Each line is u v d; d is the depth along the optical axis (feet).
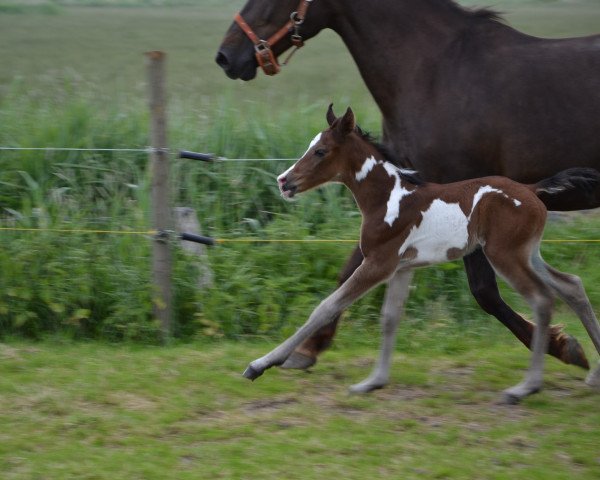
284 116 40.11
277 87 62.23
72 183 35.19
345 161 23.21
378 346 28.94
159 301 28.99
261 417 22.80
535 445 21.09
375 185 23.12
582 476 19.51
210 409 23.29
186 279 30.04
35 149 33.42
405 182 23.21
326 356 27.61
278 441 21.21
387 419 22.65
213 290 29.94
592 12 106.83
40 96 44.09
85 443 21.21
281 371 26.07
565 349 25.21
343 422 22.30
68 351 27.76
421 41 26.22
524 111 25.12
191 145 36.88
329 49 84.02
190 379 25.25
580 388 25.08
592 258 34.60
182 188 35.19
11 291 29.17
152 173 28.66
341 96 54.49
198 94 55.52
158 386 24.67
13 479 19.33
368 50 26.78
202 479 19.34
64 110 40.24
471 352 28.30
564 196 25.17
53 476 19.45
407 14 26.32
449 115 25.66
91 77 65.92
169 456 20.39
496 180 23.09
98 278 29.86
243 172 36.09
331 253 32.01
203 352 27.66
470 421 22.61
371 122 41.19
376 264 23.02
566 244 34.88
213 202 34.96
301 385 25.14
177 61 74.54
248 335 29.50
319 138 23.27
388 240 22.93
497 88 25.36
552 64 25.31
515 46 25.90
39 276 29.68
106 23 101.96
